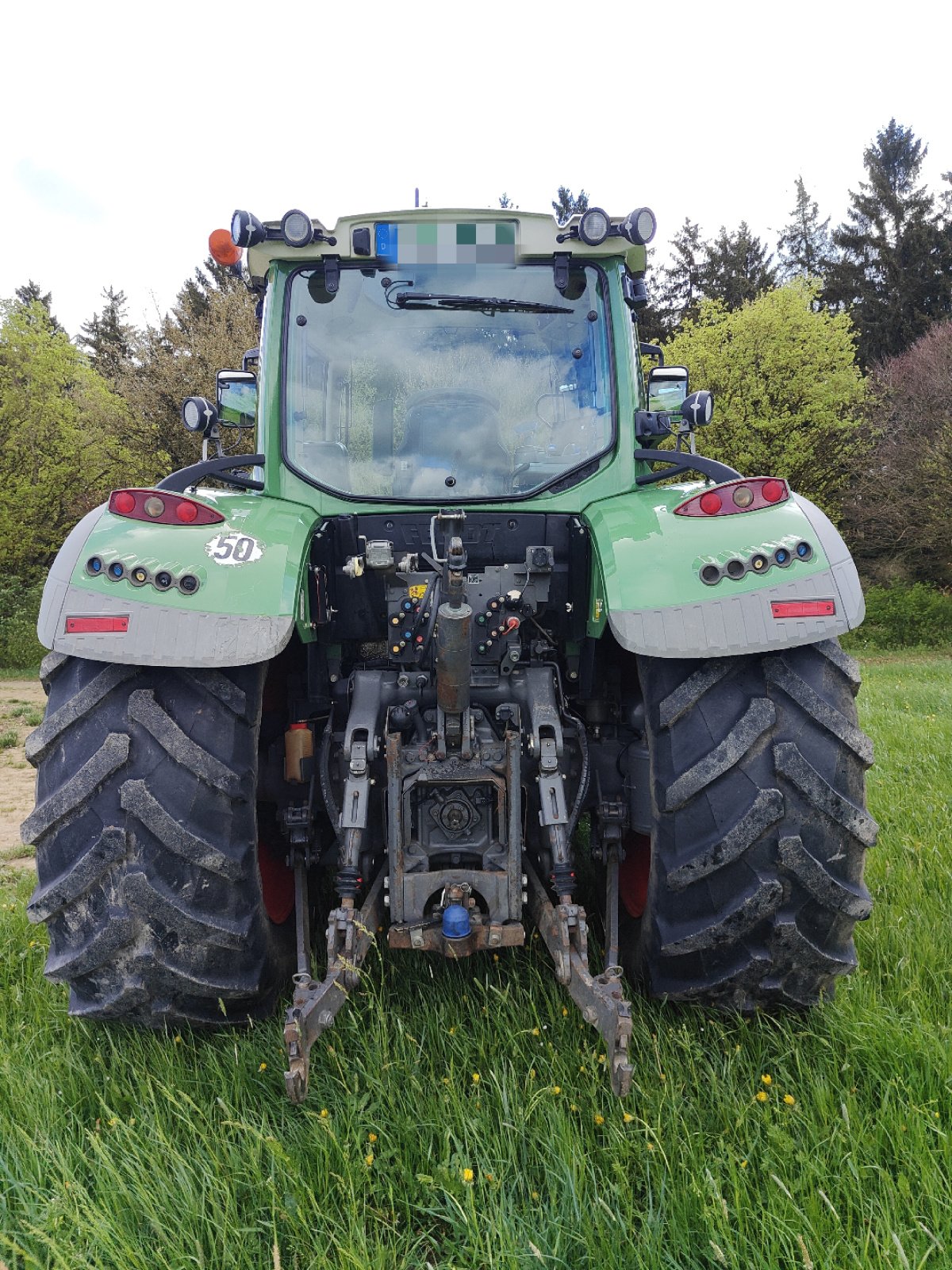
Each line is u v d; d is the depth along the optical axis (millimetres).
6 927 3098
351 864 2223
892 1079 1992
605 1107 1979
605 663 2803
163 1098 2057
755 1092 2025
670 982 2248
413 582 2508
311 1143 1854
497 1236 1601
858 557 21812
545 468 2779
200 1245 1585
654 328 34281
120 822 2041
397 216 2748
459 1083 2088
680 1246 1602
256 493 2846
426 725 2479
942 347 20391
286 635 2133
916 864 3355
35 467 18922
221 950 2113
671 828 2121
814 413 18297
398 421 2797
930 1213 1639
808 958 2113
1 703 10492
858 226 36375
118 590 2121
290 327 2809
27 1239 1665
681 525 2270
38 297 46875
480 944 2166
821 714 2096
